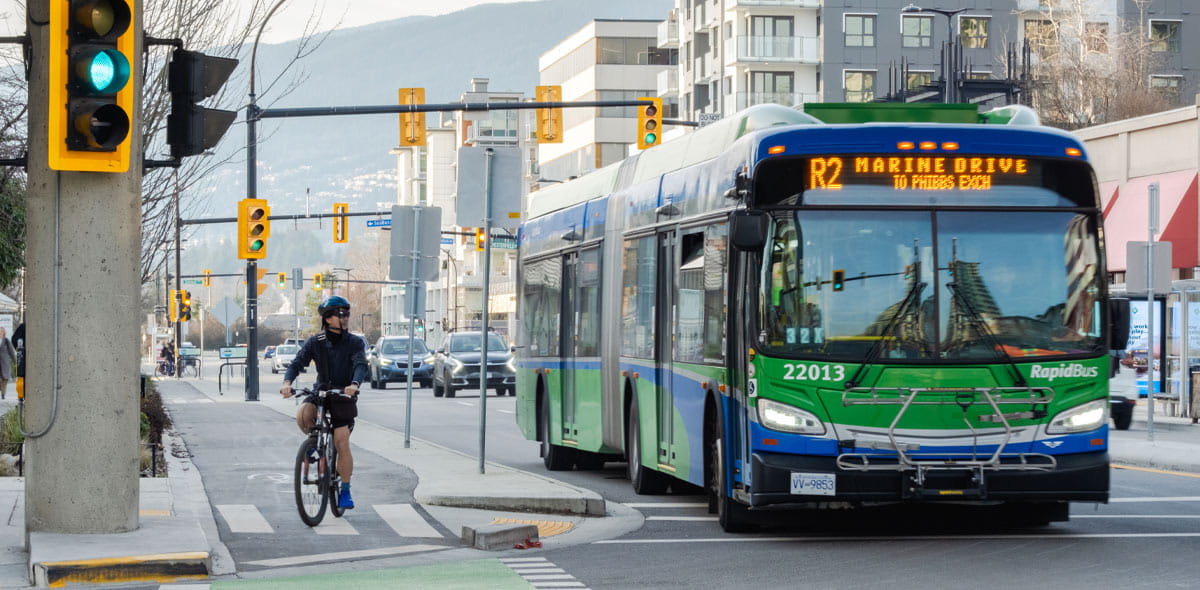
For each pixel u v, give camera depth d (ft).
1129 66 444.96
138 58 76.38
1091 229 81.25
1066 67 435.12
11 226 162.50
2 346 265.54
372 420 226.79
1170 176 252.62
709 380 90.12
